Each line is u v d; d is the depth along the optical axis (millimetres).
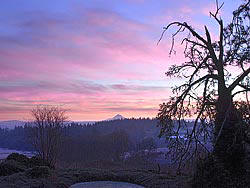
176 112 15938
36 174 16484
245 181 12672
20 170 18547
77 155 44719
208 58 16141
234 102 13664
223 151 13469
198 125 15031
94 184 16531
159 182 15680
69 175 18172
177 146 15484
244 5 13250
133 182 17141
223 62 14414
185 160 15133
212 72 15953
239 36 12852
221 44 14805
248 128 12570
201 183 13062
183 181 15000
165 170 19547
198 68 15797
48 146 23781
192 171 15008
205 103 15047
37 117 25141
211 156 13336
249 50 12727
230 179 12688
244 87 13281
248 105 12617
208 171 13031
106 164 33344
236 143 13266
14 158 20469
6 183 14633
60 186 15117
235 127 13445
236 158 13312
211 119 15047
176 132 15703
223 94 14109
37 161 21188
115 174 18531
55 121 25312
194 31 16094
